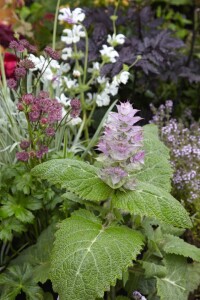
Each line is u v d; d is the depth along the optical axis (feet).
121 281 2.16
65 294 1.67
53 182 1.87
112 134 1.78
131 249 1.76
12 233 2.35
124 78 2.60
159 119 2.97
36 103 2.07
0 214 2.14
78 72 2.58
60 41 3.27
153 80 3.16
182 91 3.50
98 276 1.68
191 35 3.72
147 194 1.85
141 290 2.17
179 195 2.60
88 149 2.54
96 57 2.91
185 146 2.60
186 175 2.49
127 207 1.81
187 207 2.57
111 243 1.77
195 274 2.20
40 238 2.22
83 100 2.68
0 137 2.40
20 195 2.20
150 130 2.51
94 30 3.03
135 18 3.17
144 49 2.88
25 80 2.67
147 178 2.17
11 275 2.08
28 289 2.02
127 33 3.27
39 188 2.22
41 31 3.33
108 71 2.70
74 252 1.73
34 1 3.65
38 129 2.21
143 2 3.45
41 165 1.92
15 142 2.40
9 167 2.23
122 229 1.89
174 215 1.80
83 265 1.69
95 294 1.66
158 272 2.03
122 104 1.77
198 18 3.39
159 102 3.37
